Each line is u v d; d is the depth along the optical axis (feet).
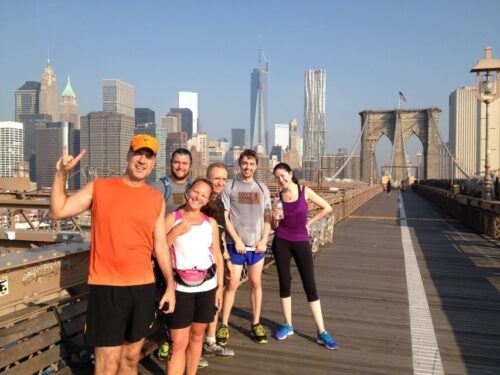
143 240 9.81
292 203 15.70
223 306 15.69
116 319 9.53
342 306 20.17
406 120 325.83
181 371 11.61
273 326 17.33
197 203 11.67
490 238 42.22
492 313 19.24
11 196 31.12
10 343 10.05
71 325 11.70
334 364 13.94
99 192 9.66
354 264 29.71
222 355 14.26
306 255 15.78
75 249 11.85
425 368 13.74
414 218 63.36
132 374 10.41
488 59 49.78
